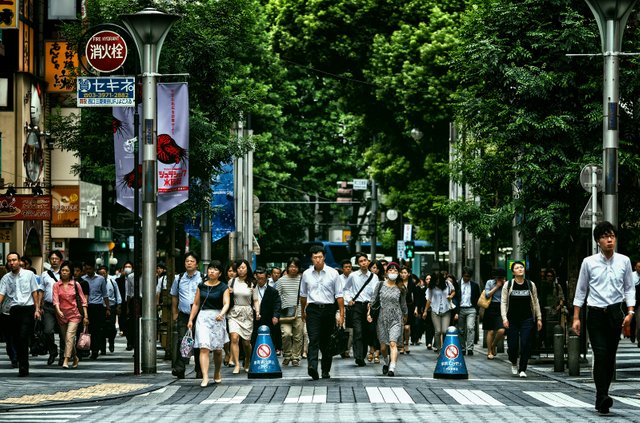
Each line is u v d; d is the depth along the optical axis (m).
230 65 41.34
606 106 29.06
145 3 41.00
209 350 29.30
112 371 34.75
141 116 35.16
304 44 79.00
